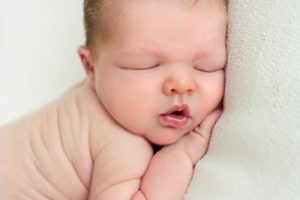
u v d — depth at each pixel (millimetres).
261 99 383
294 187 358
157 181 411
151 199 408
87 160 438
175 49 390
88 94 455
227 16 407
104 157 426
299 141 363
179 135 418
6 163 456
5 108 571
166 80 396
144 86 399
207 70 408
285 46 380
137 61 396
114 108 416
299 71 373
